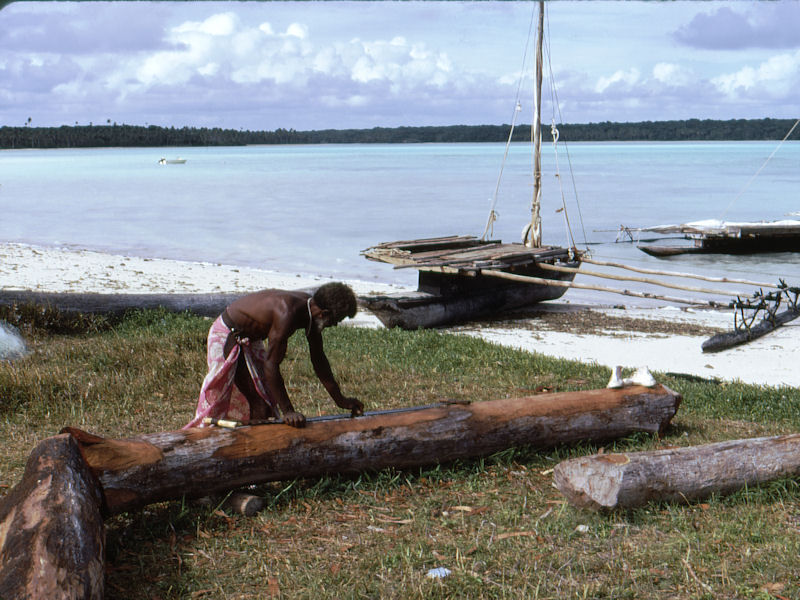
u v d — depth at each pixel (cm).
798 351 1255
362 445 477
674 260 2634
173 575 366
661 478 446
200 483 428
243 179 8331
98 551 335
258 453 444
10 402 666
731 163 12900
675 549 391
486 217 4056
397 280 2144
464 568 369
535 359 938
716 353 1238
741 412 733
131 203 4962
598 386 797
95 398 696
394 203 4947
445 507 456
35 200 5241
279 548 397
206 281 1950
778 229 2756
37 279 1836
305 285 1938
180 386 735
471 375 843
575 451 561
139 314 1125
